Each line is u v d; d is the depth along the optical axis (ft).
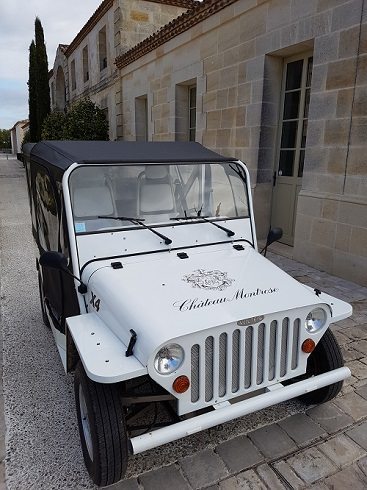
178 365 6.57
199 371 6.77
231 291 7.80
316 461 7.94
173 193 9.82
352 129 16.67
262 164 22.49
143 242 9.15
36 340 12.66
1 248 23.25
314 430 8.77
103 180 9.00
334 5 16.69
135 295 7.45
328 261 18.47
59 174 8.88
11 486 7.33
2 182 57.26
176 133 32.27
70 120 48.01
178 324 6.66
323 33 17.35
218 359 6.91
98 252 8.75
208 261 9.04
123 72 41.52
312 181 18.89
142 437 6.33
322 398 9.00
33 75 75.51
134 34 41.91
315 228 18.90
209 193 10.26
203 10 25.23
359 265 17.03
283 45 19.60
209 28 25.27
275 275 8.70
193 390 6.86
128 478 7.52
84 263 8.61
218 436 8.59
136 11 41.39
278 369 7.61
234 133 24.13
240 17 22.41
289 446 8.31
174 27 29.09
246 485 7.39
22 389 10.18
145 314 6.91
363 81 15.97
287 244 22.54
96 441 6.61
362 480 7.52
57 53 72.74
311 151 18.71
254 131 22.35
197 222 9.96
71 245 8.57
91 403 6.73
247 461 7.92
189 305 7.22
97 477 6.84
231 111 24.21
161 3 42.27
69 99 70.18
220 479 7.52
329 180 18.02
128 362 6.39
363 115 16.16
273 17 20.03
